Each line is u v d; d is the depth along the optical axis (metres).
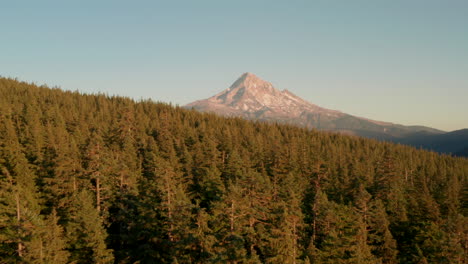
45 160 52.59
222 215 34.16
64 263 32.81
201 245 34.19
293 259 32.66
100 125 83.38
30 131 63.50
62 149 50.91
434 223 49.94
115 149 66.62
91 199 40.06
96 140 51.50
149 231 40.28
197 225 36.94
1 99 87.31
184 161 65.75
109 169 45.88
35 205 41.47
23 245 30.55
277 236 32.81
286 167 71.69
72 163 47.16
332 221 45.50
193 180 63.38
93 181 48.66
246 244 38.47
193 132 91.31
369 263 38.50
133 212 44.31
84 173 44.94
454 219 42.44
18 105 84.94
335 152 98.25
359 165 81.19
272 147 85.19
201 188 58.25
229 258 29.70
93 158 44.28
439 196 63.72
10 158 51.56
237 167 63.12
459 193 68.25
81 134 70.31
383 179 70.00
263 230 36.94
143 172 62.09
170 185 43.25
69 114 88.44
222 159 76.44
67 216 41.03
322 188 67.25
